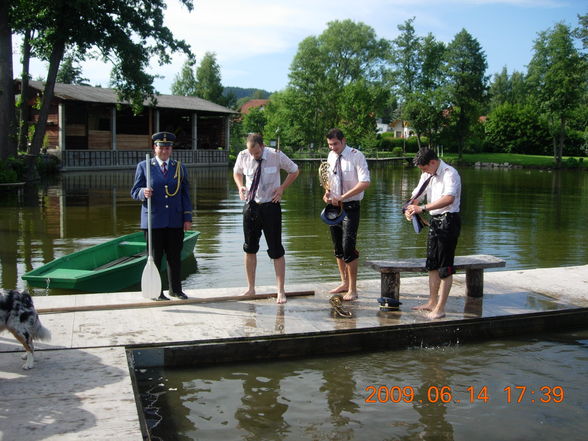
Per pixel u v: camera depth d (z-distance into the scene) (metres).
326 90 57.88
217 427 3.69
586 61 52.50
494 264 5.57
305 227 12.92
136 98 26.64
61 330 4.73
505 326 5.38
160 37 25.19
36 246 10.28
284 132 58.22
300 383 4.34
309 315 5.26
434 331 5.14
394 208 17.08
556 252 10.32
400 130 87.81
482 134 65.25
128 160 36.81
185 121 45.53
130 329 4.79
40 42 24.08
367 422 3.79
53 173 30.83
